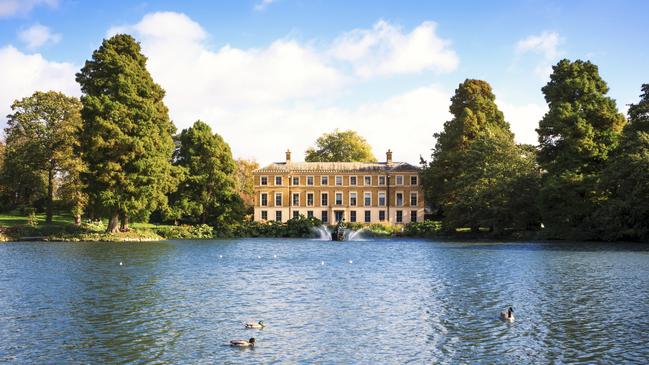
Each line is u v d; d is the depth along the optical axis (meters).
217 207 91.94
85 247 58.09
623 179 62.00
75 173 74.56
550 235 71.69
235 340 19.56
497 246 61.44
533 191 75.62
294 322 22.59
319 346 19.28
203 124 94.94
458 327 21.80
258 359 17.86
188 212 90.00
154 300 26.97
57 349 18.81
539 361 17.77
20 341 19.70
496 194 77.38
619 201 62.22
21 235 69.31
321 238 87.06
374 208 108.31
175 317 23.34
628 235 65.88
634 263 41.88
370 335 20.67
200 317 23.39
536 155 83.38
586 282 32.41
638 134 63.12
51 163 77.31
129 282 32.53
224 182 92.62
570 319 22.97
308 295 28.59
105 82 70.81
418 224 92.06
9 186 81.44
